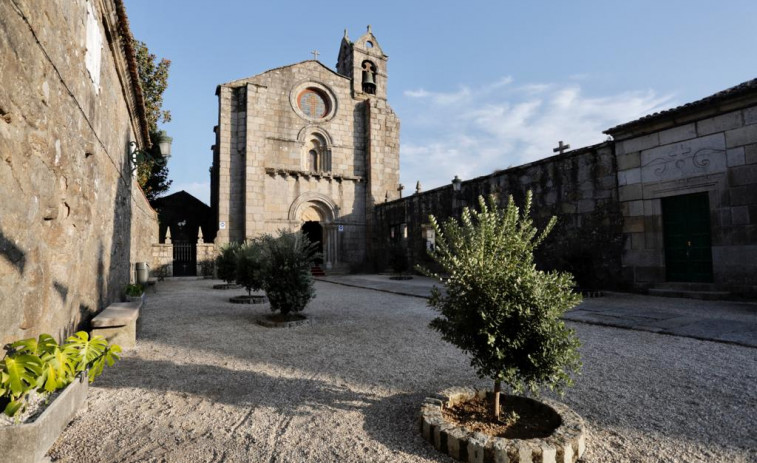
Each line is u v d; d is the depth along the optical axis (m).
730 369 4.63
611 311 8.61
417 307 10.49
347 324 7.97
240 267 11.65
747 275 9.63
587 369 4.75
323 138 26.41
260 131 23.69
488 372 3.17
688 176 10.75
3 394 2.35
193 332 7.16
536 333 3.08
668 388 4.09
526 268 3.19
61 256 4.16
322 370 4.85
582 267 11.41
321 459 2.77
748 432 3.12
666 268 11.37
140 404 3.74
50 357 2.62
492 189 17.11
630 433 3.12
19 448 2.26
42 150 3.47
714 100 10.01
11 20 2.78
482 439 2.69
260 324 7.89
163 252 21.17
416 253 22.42
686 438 3.04
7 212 2.83
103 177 6.52
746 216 9.68
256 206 23.12
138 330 7.34
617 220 12.40
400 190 27.83
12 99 2.84
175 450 2.89
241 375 4.64
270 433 3.16
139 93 9.52
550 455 2.55
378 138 27.38
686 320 7.38
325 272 25.17
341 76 27.27
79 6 4.59
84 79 4.93
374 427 3.26
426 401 3.39
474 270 3.24
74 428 3.21
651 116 11.37
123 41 7.19
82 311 5.25
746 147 9.70
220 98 23.61
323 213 26.12
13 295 2.94
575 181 13.66
